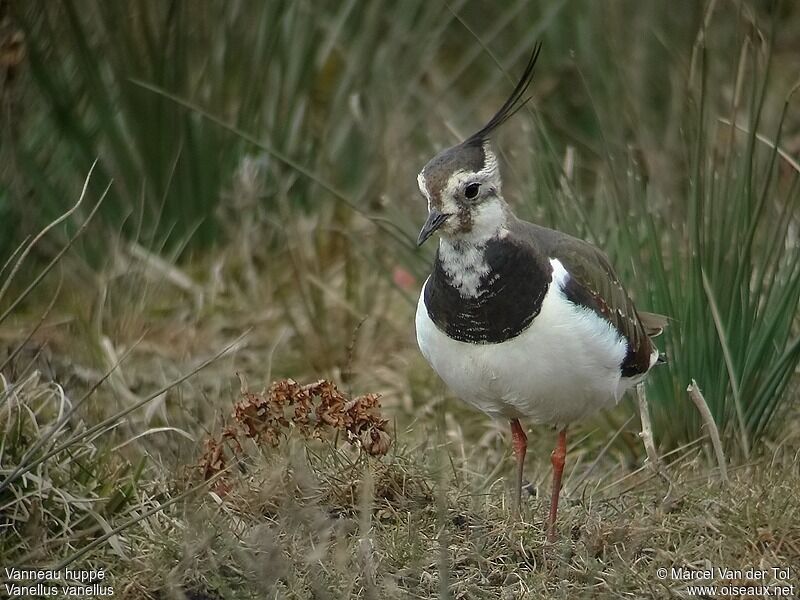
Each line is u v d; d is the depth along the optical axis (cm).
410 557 833
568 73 1489
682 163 1305
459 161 876
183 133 1309
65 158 1316
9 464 869
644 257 1179
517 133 1464
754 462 993
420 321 910
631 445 1114
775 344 1073
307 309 1223
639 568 838
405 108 1452
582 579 829
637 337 940
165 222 1329
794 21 1577
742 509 879
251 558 815
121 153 1310
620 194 1151
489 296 866
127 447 1016
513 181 1366
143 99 1299
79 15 1289
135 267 1238
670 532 874
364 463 928
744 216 1059
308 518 850
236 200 1312
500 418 938
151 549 832
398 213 1298
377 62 1436
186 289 1257
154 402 1051
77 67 1301
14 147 1261
